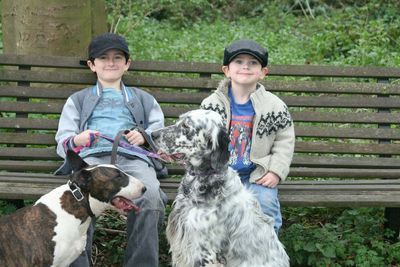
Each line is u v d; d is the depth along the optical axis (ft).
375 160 18.89
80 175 13.62
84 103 17.20
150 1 41.68
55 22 23.82
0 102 18.69
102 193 13.62
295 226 18.06
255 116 16.10
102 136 15.83
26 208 13.66
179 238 14.25
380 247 17.52
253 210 14.26
